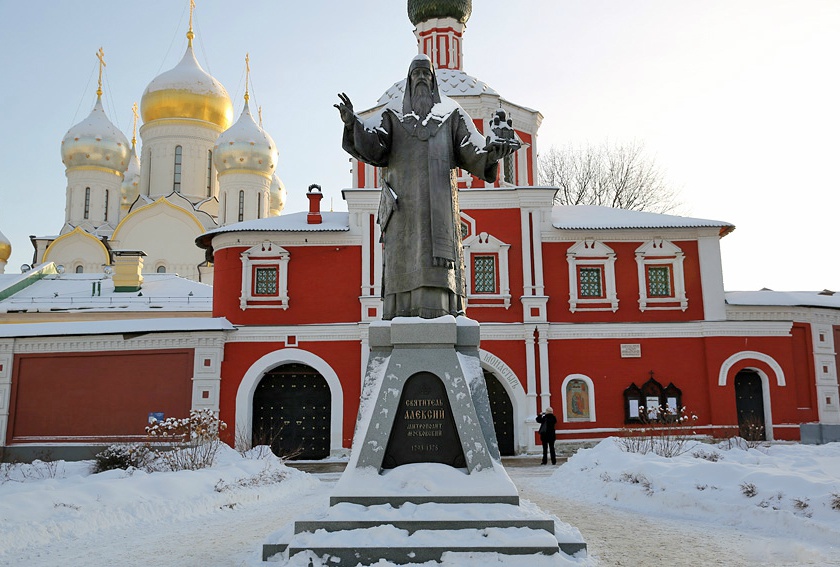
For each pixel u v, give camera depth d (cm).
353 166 3362
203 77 5900
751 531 1070
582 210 3238
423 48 3588
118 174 6056
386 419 841
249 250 2998
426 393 861
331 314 2945
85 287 4528
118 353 2878
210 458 1920
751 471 1266
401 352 871
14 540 979
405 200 930
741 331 2912
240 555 910
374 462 826
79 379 2867
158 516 1227
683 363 2903
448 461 845
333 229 2977
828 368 2934
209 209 5716
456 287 934
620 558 890
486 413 860
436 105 962
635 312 2952
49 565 886
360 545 734
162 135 5766
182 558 909
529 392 2862
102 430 2822
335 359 2903
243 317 2952
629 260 2997
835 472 1399
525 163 3338
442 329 871
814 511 1062
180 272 5388
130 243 5400
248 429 2841
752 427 2720
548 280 2975
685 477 1339
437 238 909
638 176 4619
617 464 1625
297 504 1465
